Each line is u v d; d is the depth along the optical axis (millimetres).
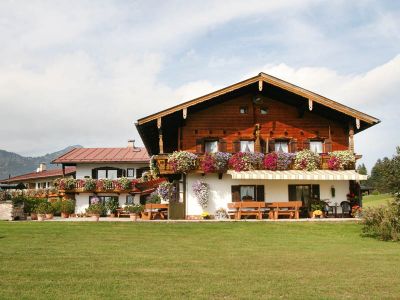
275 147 27250
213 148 27109
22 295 8117
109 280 9414
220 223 20969
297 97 26766
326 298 8062
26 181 58594
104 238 16766
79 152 46469
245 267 11047
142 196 41812
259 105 27375
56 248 14109
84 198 41688
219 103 27250
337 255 13234
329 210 25453
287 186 26000
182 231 18766
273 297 8078
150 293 8305
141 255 12836
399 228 16984
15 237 16938
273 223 21047
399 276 10117
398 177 17953
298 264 11562
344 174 24500
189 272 10320
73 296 8055
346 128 27516
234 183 25766
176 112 25922
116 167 43969
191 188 25656
